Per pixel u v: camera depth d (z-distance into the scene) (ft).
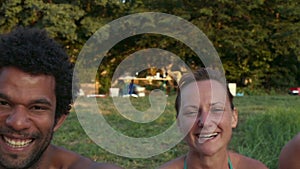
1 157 4.70
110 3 50.31
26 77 4.61
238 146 16.47
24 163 4.75
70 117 24.84
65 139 19.54
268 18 56.85
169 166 7.93
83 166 5.86
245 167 7.93
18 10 47.88
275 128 18.83
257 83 60.85
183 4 53.21
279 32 55.47
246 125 21.40
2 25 49.37
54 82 4.85
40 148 4.82
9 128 4.60
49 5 47.83
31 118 4.68
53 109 4.87
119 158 16.21
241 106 33.60
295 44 55.62
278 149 15.46
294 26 54.80
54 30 47.65
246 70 59.82
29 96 4.61
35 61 4.61
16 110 4.62
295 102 38.58
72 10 50.24
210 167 7.59
